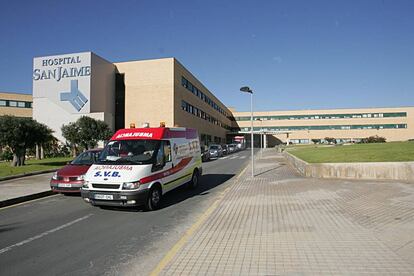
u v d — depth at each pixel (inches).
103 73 1567.4
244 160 1172.5
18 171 670.5
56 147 1393.9
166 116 1617.9
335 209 293.0
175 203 370.6
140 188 313.1
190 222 282.7
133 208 344.2
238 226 251.8
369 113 3405.5
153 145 357.7
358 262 170.9
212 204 358.0
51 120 1471.5
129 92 1667.1
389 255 178.7
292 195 374.0
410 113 3326.8
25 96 2292.1
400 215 259.9
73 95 1459.2
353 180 470.6
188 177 441.4
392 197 329.4
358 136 3412.9
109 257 200.1
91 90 1456.7
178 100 1708.9
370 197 335.0
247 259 182.1
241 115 3794.3
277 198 360.2
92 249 215.6
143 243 226.5
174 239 234.2
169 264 179.0
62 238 241.6
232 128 3821.4
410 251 183.3
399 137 3331.7
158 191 348.2
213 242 214.2
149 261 191.9
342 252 186.1
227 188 460.1
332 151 839.1
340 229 231.0
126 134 380.8
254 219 271.6
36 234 253.1
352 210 285.3
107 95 1600.6
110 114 1583.4
